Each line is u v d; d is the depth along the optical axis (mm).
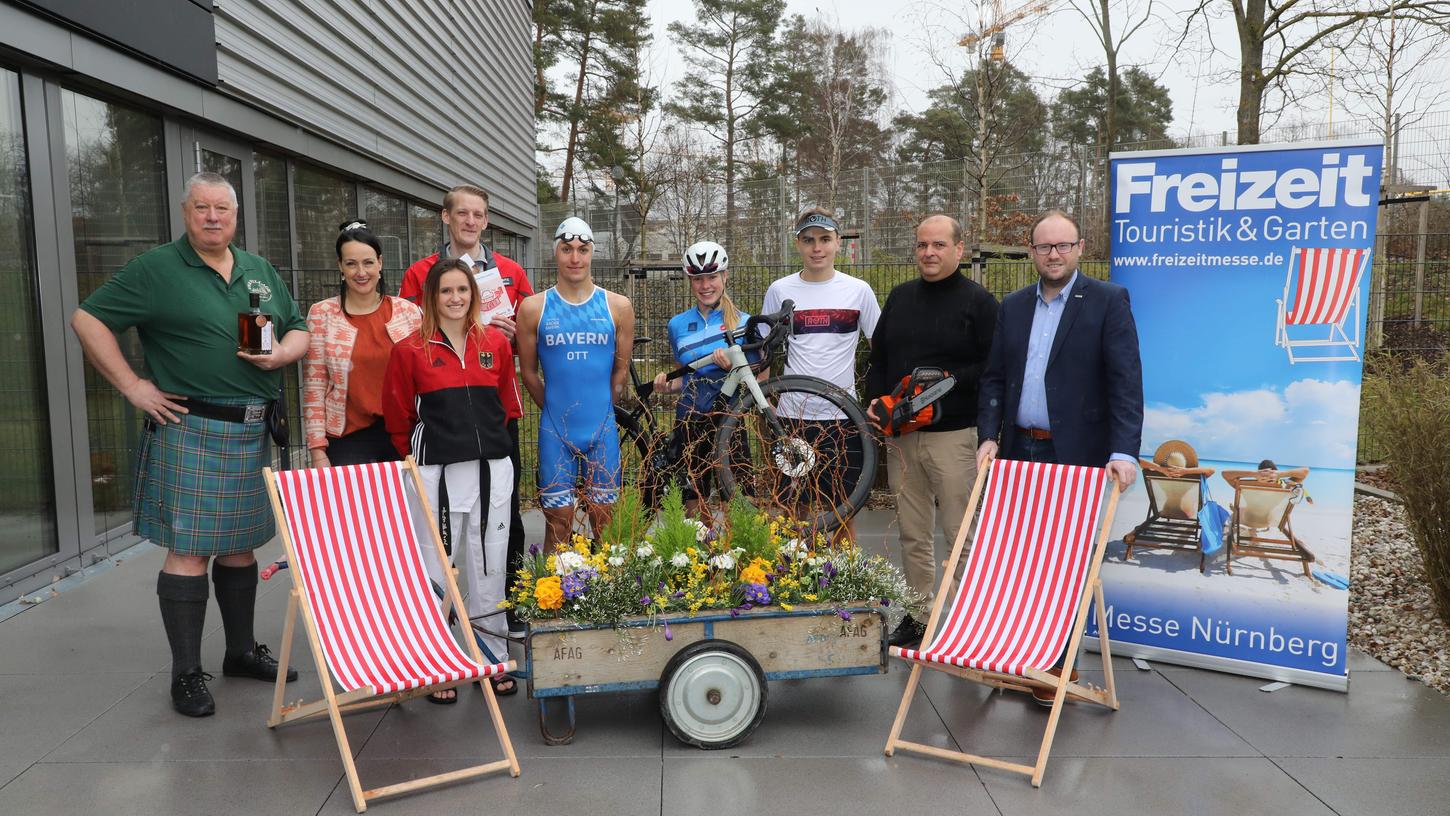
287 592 4875
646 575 3203
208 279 3393
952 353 4016
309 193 7949
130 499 5652
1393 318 10828
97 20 4734
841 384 4387
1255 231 3719
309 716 3273
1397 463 4355
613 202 28609
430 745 3205
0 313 4535
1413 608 4500
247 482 3484
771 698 3613
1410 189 12727
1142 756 3119
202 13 5715
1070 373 3594
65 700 3510
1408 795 2846
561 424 4047
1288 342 3695
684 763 3070
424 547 3609
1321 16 8758
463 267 3412
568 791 2881
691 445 4188
